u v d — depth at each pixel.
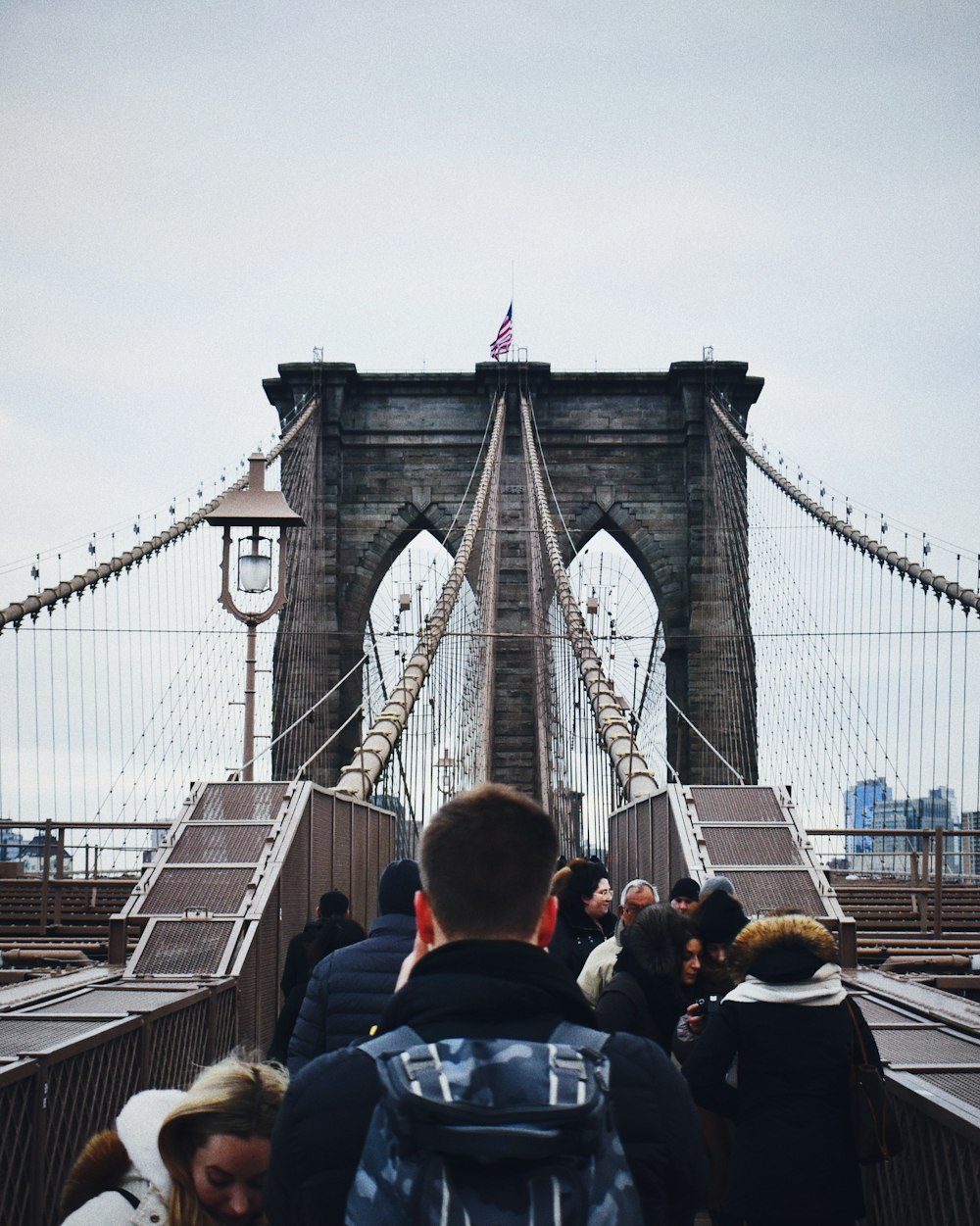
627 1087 2.32
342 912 8.00
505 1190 2.10
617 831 16.58
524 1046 2.25
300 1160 2.24
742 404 53.62
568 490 53.69
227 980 8.41
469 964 2.42
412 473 54.00
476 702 30.84
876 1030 6.19
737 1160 4.70
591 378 53.97
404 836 23.80
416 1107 2.13
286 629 50.78
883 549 26.34
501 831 2.54
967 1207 4.22
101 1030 5.62
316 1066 2.33
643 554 53.22
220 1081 2.88
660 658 50.09
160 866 9.88
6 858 17.33
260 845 10.24
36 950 12.40
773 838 10.42
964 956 12.05
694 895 7.76
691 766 50.31
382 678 42.09
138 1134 2.91
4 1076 4.48
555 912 2.78
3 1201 4.52
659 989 5.42
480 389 54.34
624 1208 2.16
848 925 9.56
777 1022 4.69
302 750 49.88
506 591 50.28
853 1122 4.62
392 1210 2.10
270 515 16.75
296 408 53.00
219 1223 2.85
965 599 21.55
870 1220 5.55
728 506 51.75
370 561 53.47
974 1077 5.05
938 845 14.73
